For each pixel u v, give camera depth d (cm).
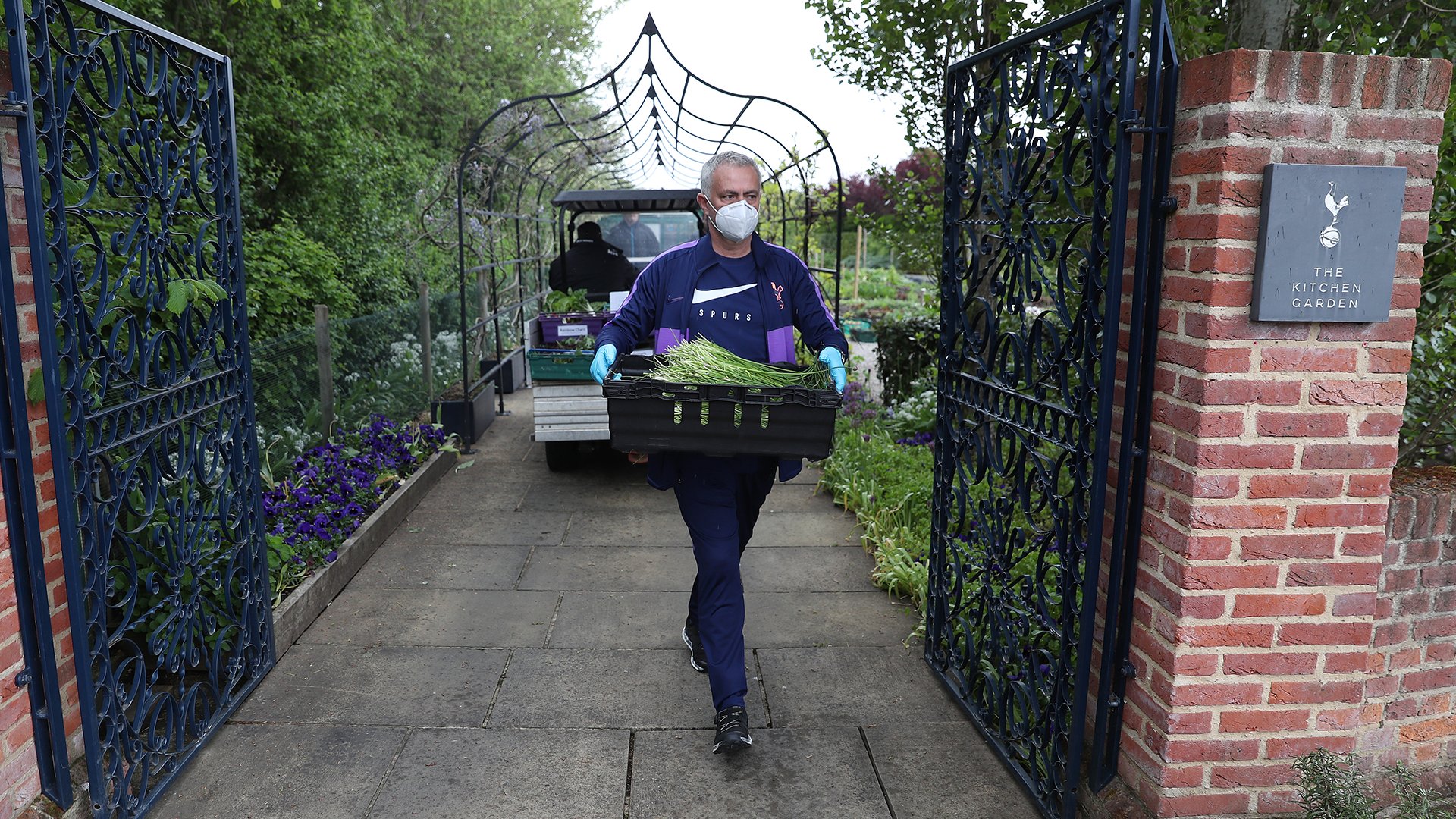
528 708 325
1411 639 246
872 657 367
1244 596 221
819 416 279
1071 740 249
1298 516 218
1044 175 260
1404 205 207
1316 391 212
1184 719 227
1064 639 254
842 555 487
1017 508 443
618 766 290
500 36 1661
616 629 393
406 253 1213
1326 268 203
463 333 715
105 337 286
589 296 834
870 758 296
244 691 328
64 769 236
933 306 745
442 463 650
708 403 279
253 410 338
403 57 1336
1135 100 228
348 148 1034
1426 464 384
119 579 321
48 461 248
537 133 1123
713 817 265
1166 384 225
